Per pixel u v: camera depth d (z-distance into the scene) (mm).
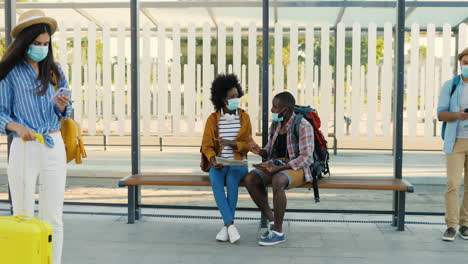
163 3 7297
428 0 7082
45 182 3160
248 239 4488
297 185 4469
